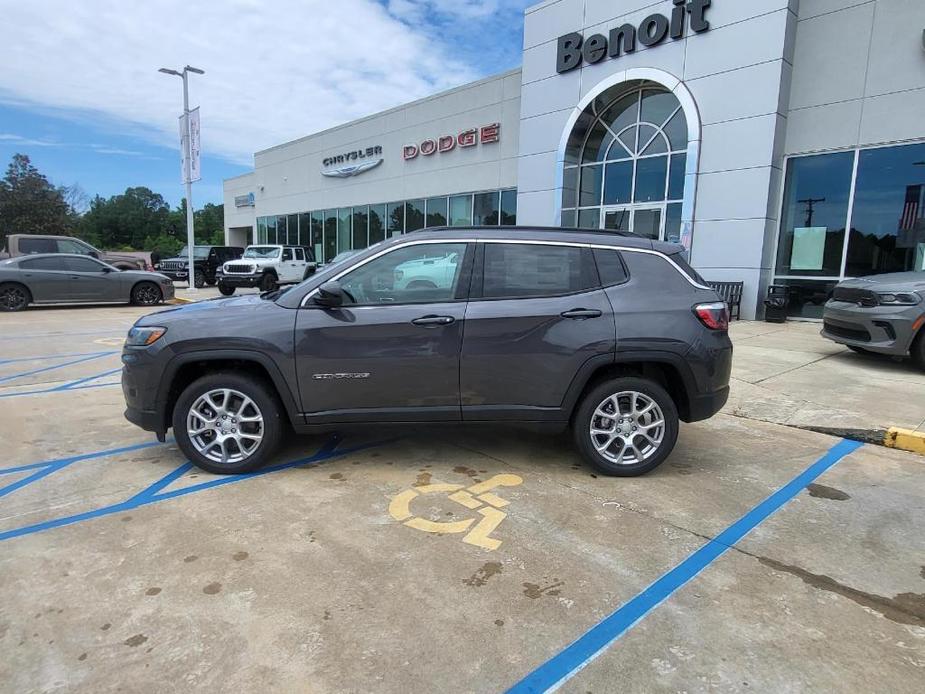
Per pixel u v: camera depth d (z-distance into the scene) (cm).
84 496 395
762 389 680
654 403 428
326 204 2825
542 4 1611
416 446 500
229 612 269
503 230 433
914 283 756
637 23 1416
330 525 355
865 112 1174
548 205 1659
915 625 265
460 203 2125
